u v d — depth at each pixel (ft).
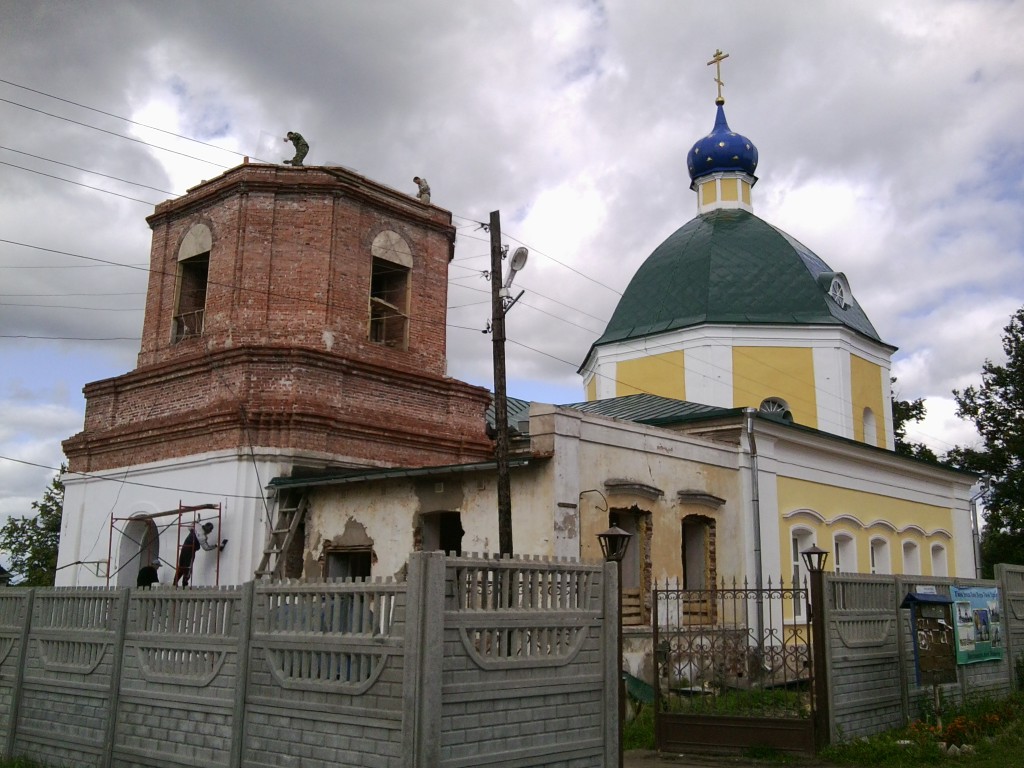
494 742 26.48
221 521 55.31
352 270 62.44
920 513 86.84
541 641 28.63
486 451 66.54
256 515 55.11
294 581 28.78
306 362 57.98
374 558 53.06
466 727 25.76
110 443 64.23
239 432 56.03
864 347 93.97
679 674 48.19
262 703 28.48
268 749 28.02
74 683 35.32
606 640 30.45
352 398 60.39
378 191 65.21
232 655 29.73
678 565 55.83
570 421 49.37
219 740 29.37
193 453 58.54
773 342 88.99
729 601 59.36
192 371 60.23
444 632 25.53
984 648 52.39
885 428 95.30
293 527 55.31
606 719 29.91
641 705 48.24
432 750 24.52
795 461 69.05
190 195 65.41
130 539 62.08
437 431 63.93
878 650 44.75
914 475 86.02
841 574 43.27
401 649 25.40
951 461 123.75
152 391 63.26
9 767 34.65
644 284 98.17
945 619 46.93
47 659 37.09
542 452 48.24
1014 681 55.36
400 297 66.85
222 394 58.34
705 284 92.94
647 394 81.97
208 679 30.19
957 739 41.83
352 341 61.57
